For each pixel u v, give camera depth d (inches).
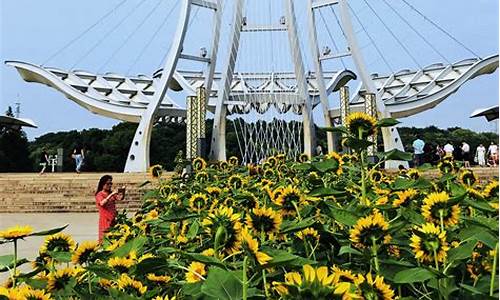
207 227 84.7
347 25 1258.6
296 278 51.3
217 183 193.6
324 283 49.8
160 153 2022.6
